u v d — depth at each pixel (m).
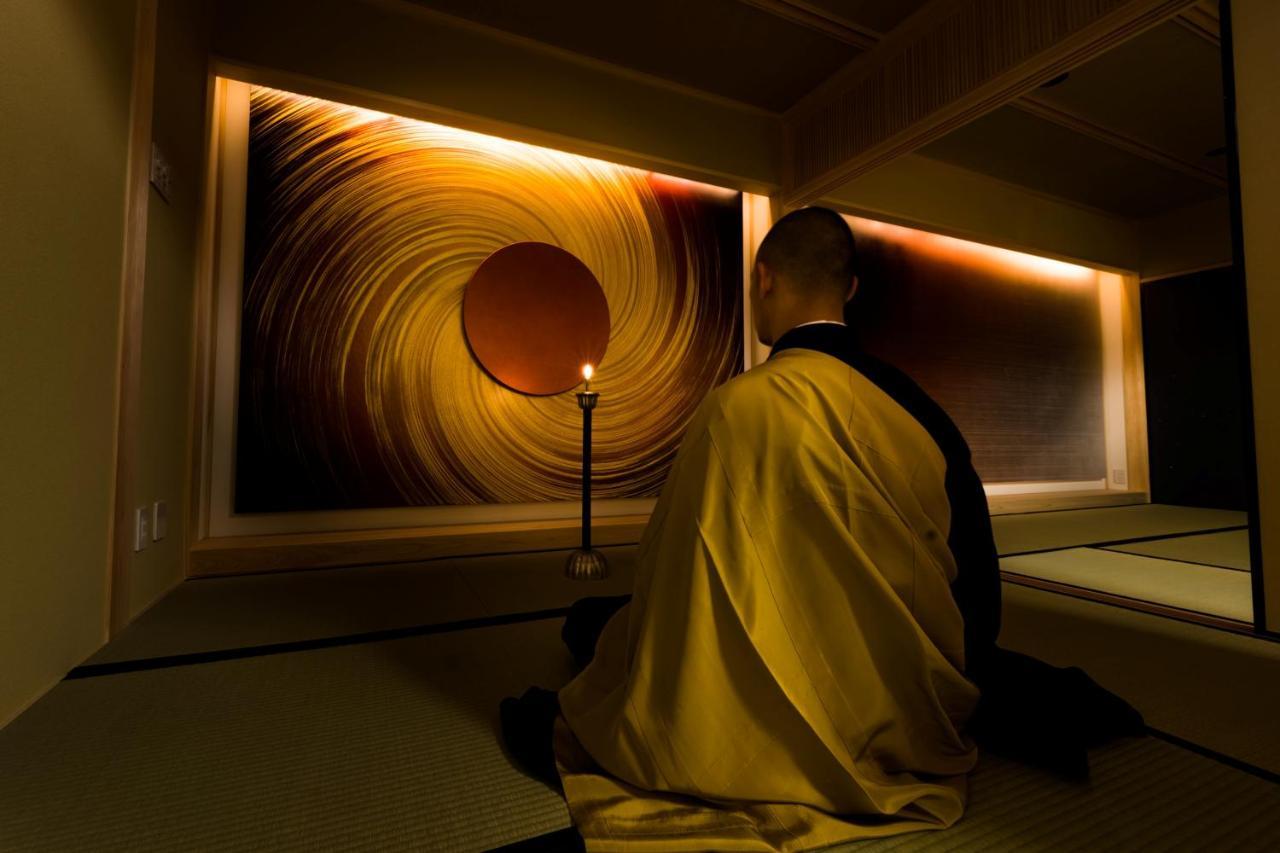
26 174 0.98
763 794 0.62
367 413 2.37
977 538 0.75
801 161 3.07
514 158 2.68
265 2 2.14
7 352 0.93
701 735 0.62
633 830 0.60
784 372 0.72
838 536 0.64
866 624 0.66
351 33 2.27
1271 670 1.19
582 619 1.09
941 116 2.36
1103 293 4.77
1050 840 0.64
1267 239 1.45
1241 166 1.50
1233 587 1.92
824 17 2.47
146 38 1.45
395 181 2.45
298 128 2.30
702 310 3.09
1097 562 2.33
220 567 1.98
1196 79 2.88
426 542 2.29
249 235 2.20
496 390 2.61
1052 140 3.45
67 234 1.12
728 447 0.68
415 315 2.46
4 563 0.92
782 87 2.94
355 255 2.37
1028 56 2.04
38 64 1.01
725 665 0.63
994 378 4.25
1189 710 1.00
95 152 1.23
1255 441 1.46
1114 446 4.73
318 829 0.66
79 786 0.74
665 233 3.01
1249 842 0.64
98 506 1.27
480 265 2.56
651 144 2.85
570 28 2.52
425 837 0.64
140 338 1.43
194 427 1.95
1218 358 4.25
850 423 0.69
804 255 0.84
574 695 0.80
